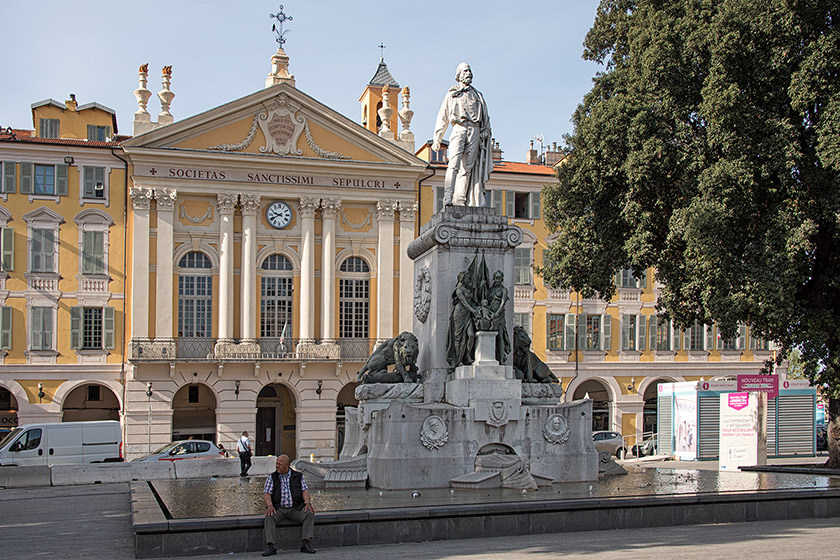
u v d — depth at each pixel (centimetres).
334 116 4997
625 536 1243
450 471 1565
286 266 4988
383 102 5425
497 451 1606
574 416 1658
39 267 4700
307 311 4912
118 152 4791
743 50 2541
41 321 4681
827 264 2608
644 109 2748
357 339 4984
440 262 1727
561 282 3111
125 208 4806
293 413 5212
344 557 1116
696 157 2641
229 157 4825
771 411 3906
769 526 1338
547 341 5341
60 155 4747
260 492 1720
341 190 5022
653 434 5069
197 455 3675
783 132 2458
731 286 2495
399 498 1396
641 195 2788
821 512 1441
